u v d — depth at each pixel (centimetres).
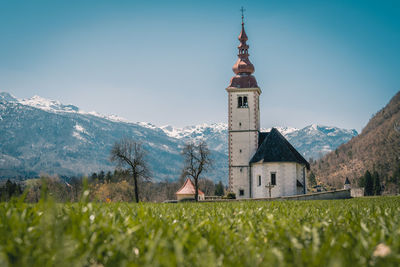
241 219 1014
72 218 774
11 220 765
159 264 532
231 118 7812
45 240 631
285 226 842
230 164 7669
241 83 7906
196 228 816
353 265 540
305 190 7544
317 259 552
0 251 585
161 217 1054
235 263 566
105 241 682
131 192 11331
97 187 11112
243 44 8281
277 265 537
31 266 544
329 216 1119
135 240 707
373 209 1324
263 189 7181
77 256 597
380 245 620
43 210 880
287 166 7138
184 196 10250
